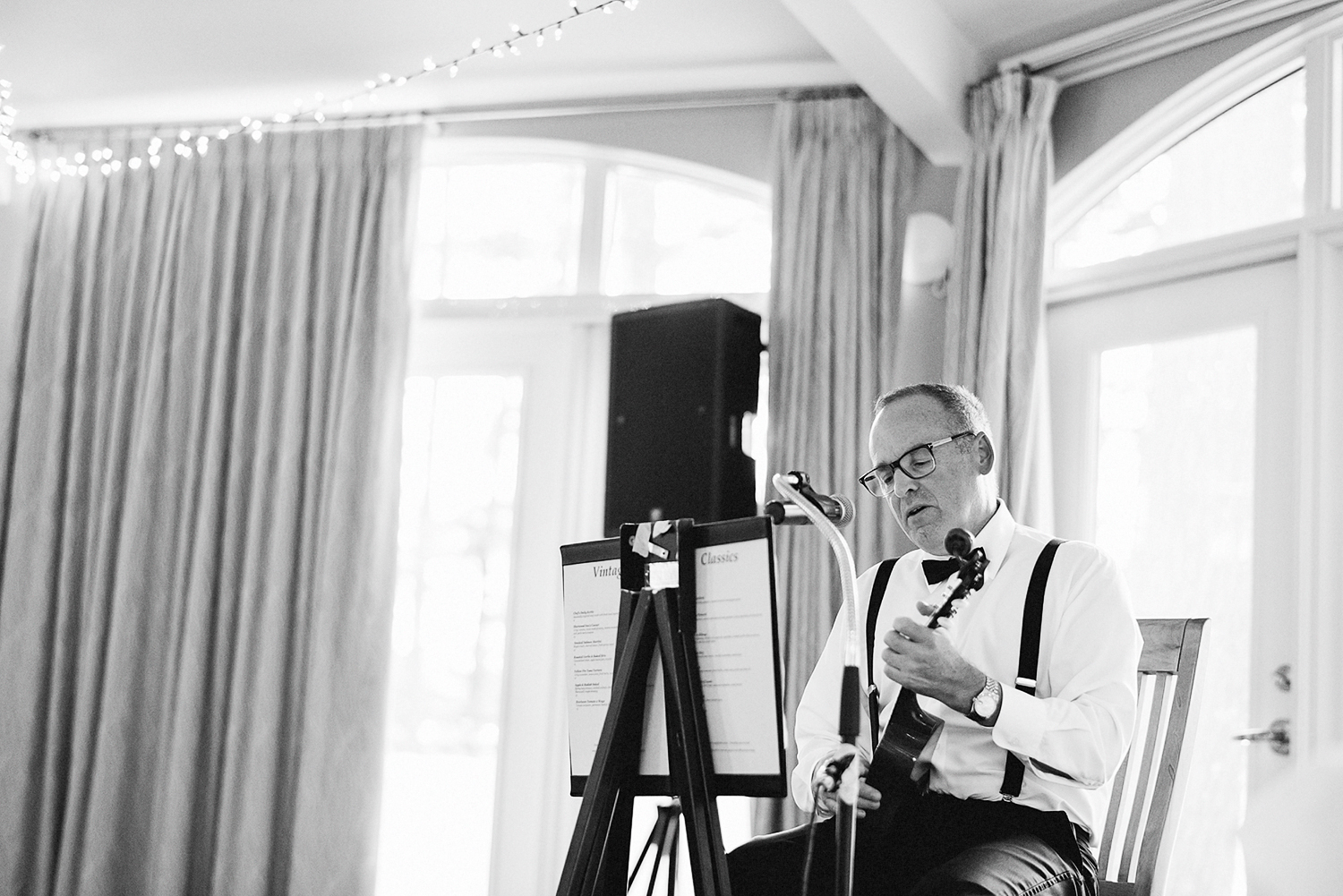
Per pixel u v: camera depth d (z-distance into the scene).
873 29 3.32
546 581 4.11
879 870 1.94
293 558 4.09
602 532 4.09
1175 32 3.39
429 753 4.11
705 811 1.75
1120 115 3.52
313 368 4.20
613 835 1.90
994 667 2.04
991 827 1.92
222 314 4.30
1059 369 3.63
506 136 4.29
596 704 1.98
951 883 1.69
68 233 4.52
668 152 4.13
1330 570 3.01
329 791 3.90
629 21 3.71
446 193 4.45
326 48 3.98
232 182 4.41
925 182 3.88
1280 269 3.22
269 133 4.41
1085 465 3.52
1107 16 3.49
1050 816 1.92
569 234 4.31
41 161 4.55
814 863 1.94
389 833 4.09
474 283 4.37
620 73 4.03
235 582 4.13
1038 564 2.07
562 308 4.22
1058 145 3.65
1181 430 3.37
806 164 3.89
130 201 4.50
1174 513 3.35
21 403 4.45
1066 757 1.85
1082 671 1.97
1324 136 3.17
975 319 3.52
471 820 4.05
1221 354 3.31
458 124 4.34
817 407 3.74
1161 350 3.44
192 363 4.31
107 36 3.99
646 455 3.65
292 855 3.89
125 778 4.08
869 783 1.91
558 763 3.98
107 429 4.37
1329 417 3.06
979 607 2.07
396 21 3.79
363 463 4.07
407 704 4.14
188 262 4.38
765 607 1.77
